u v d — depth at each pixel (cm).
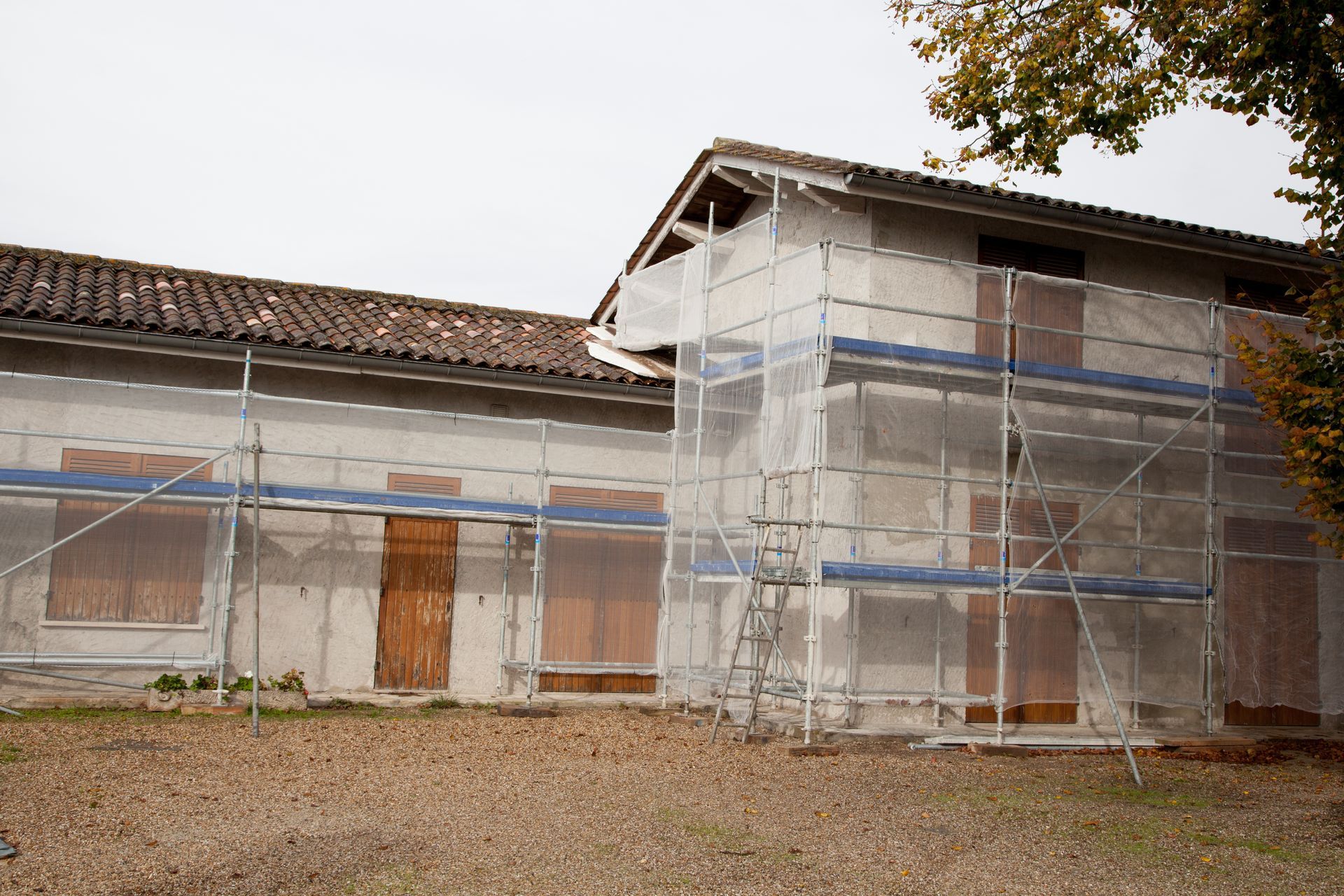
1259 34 953
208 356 1235
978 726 1180
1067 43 1015
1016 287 1179
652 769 920
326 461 1298
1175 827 784
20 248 1398
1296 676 1276
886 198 1148
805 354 1084
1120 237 1250
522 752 979
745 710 1255
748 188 1327
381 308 1495
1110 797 886
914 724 1170
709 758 980
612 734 1104
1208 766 1072
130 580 1169
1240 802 888
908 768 970
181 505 1188
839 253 1228
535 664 1287
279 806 728
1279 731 1336
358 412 1318
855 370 1102
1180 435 1292
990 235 1259
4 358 1204
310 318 1377
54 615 1141
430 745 993
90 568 1156
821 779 902
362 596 1296
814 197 1199
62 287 1282
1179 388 1226
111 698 1137
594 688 1389
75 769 808
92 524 1082
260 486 1195
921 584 1088
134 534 1173
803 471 1069
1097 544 1155
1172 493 1284
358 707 1225
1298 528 1318
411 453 1337
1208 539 1247
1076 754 1101
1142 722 1266
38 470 1122
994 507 1206
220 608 1205
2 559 1127
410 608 1316
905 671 1157
